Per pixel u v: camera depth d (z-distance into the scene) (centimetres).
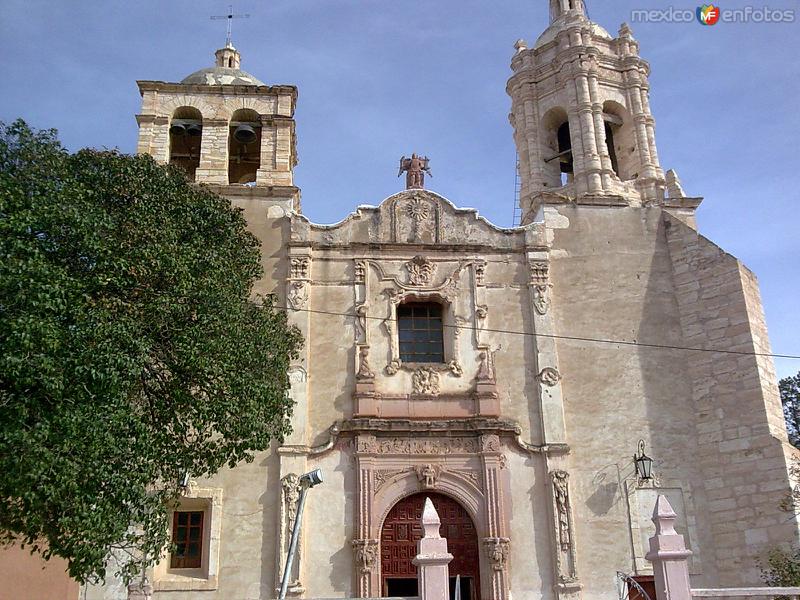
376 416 2364
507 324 2531
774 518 2225
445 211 2669
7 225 1371
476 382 2434
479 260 2598
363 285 2541
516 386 2458
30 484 1251
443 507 2320
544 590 2231
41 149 1577
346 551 2219
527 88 3080
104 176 1733
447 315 2544
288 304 2491
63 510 1342
